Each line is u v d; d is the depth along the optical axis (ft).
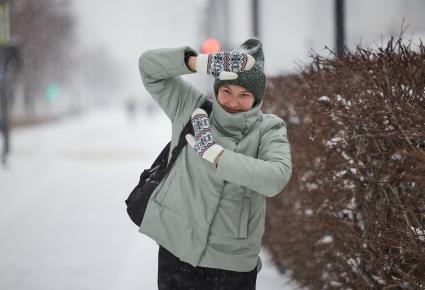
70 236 45.73
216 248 15.65
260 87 15.65
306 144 25.66
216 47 66.64
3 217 53.72
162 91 16.78
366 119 19.84
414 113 16.52
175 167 16.26
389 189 19.21
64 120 336.90
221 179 15.52
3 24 96.17
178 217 15.80
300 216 27.76
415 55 18.06
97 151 127.54
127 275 34.96
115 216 53.78
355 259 21.74
